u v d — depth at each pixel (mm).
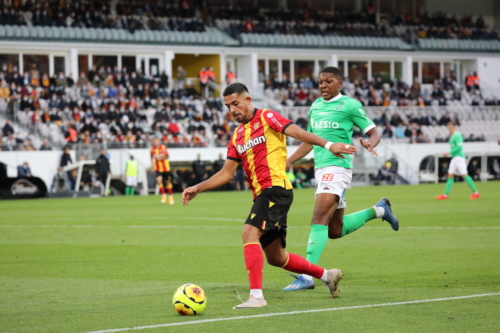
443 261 14469
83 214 30891
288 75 75562
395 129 65500
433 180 63531
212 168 55344
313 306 9727
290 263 10148
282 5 78688
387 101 71500
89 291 11727
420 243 17906
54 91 57406
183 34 69562
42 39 63531
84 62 66375
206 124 61094
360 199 37531
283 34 74938
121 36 66875
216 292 11359
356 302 9977
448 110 70812
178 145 54688
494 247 16719
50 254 17328
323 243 11922
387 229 21672
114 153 52531
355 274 13016
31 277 13539
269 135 9891
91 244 19406
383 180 60062
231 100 9914
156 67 69062
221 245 18609
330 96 12734
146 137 55969
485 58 83562
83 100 58094
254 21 74438
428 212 27484
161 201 38812
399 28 82125
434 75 82562
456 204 31547
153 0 71625
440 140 64625
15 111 54938
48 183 50938
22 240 20688
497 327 8156
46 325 8844
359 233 20688
